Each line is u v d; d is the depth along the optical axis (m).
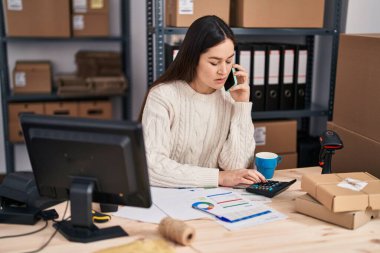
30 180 1.48
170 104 1.82
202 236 1.30
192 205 1.49
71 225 1.34
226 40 1.71
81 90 3.21
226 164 1.89
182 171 1.65
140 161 1.23
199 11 2.39
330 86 2.75
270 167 1.75
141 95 3.67
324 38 2.89
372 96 1.79
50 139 1.27
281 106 2.72
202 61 1.74
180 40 2.78
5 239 1.29
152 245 1.17
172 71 1.85
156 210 1.45
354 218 1.35
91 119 1.24
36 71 3.19
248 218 1.41
